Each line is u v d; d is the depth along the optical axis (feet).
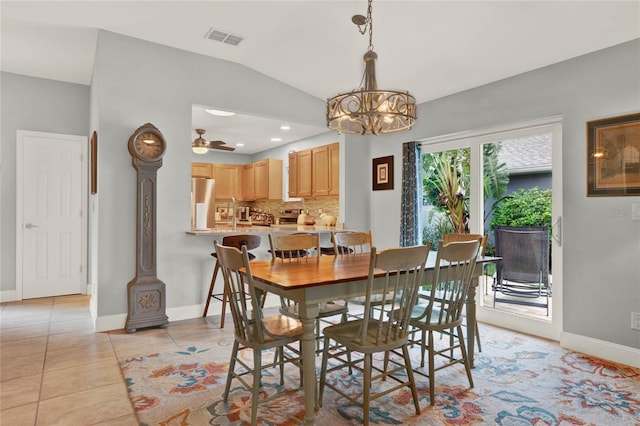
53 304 14.42
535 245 11.31
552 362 9.21
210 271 13.08
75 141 16.10
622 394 7.58
